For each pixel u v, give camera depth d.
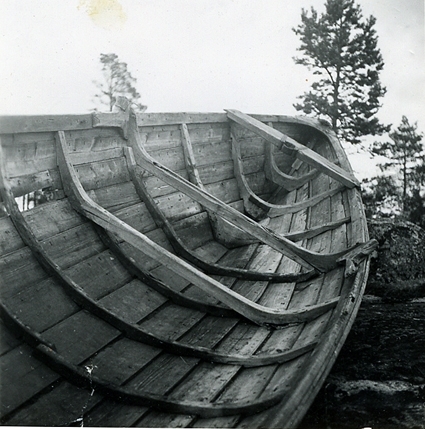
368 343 4.59
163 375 2.54
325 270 3.44
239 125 5.25
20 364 2.24
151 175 4.22
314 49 8.16
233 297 2.92
